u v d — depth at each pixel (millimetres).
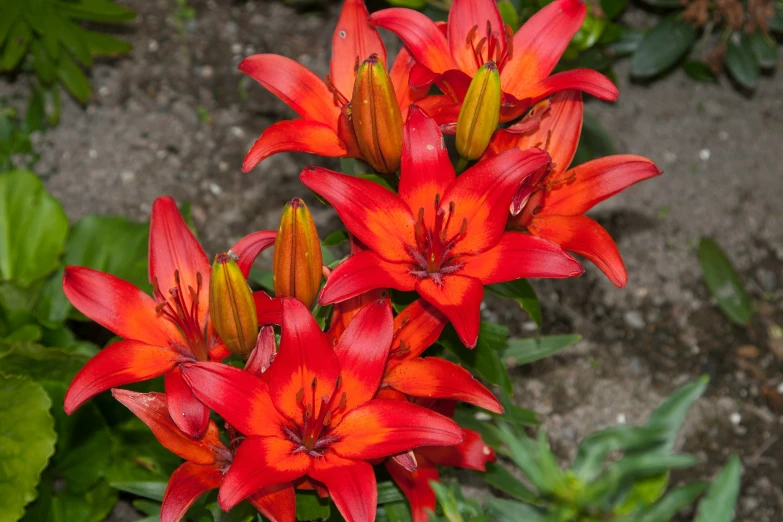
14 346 1149
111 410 1187
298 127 983
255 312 936
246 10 1581
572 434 1284
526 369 1315
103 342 1304
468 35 977
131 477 1187
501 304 1345
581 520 896
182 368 915
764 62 1383
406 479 1008
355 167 1057
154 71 1506
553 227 985
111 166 1422
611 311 1354
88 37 1305
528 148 958
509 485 1037
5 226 1265
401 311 988
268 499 933
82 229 1273
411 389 961
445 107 979
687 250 1400
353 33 1006
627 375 1316
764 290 1378
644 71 1374
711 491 886
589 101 1523
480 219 949
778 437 1290
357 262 933
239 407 922
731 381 1319
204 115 1475
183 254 990
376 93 932
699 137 1503
